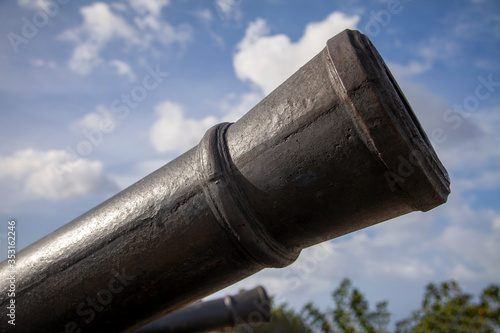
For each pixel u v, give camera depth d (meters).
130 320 3.18
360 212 2.64
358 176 2.50
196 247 2.85
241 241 2.75
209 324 5.36
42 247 3.23
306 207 2.66
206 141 2.87
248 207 2.72
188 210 2.84
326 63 2.52
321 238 2.86
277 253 2.85
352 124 2.42
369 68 2.38
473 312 6.78
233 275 2.97
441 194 2.57
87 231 3.11
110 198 3.22
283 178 2.63
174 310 3.26
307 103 2.56
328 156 2.51
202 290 3.07
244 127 2.80
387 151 2.35
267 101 2.78
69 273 3.09
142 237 2.95
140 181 3.14
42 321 3.15
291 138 2.60
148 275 2.96
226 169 2.75
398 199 2.54
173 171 2.98
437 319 6.90
